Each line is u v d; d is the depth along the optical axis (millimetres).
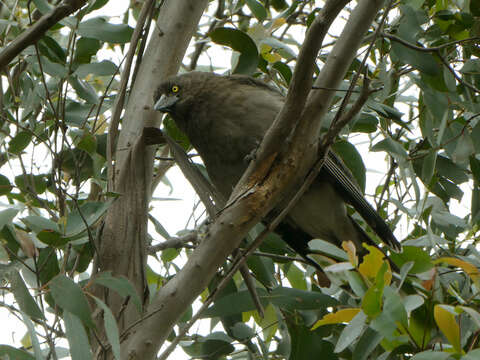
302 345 6320
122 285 4961
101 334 5488
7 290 5266
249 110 7484
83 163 7234
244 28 8977
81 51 6824
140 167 6074
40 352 4500
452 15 7047
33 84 7363
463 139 6699
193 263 5348
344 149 7328
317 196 7625
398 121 7238
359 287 4754
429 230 6215
